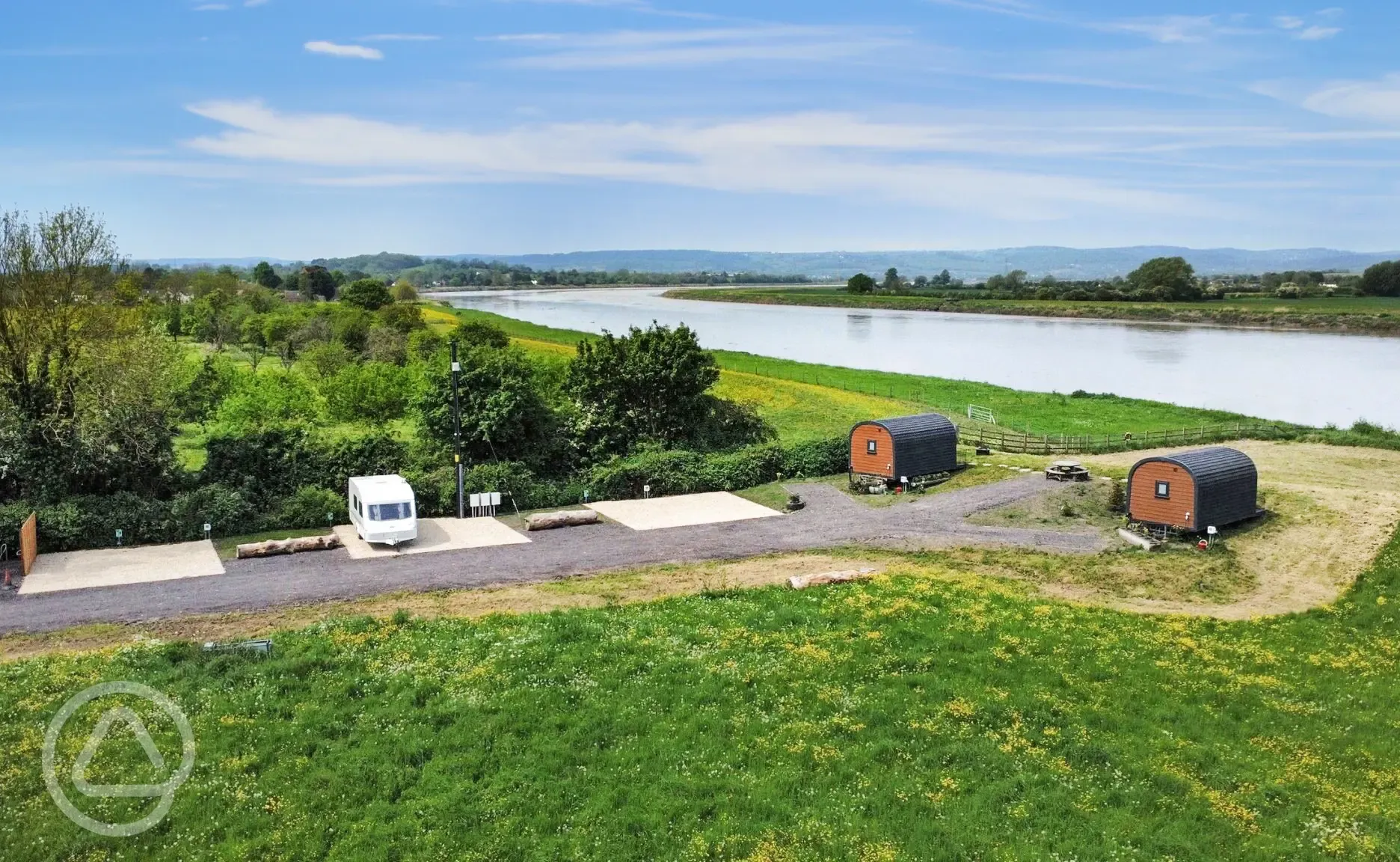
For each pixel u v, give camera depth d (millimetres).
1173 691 26312
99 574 37156
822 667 27641
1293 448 60656
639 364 58375
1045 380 106438
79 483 43750
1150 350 140500
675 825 20281
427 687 26031
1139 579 36469
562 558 39938
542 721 24375
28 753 22250
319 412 69688
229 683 26156
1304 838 19719
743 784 21750
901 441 51562
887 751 23125
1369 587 34875
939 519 45781
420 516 47688
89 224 46750
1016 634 30281
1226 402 90375
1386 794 21328
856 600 33500
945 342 157250
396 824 20125
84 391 45031
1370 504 44062
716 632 30391
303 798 21016
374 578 36844
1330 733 24047
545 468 54031
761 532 44219
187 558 39531
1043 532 43062
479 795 21219
